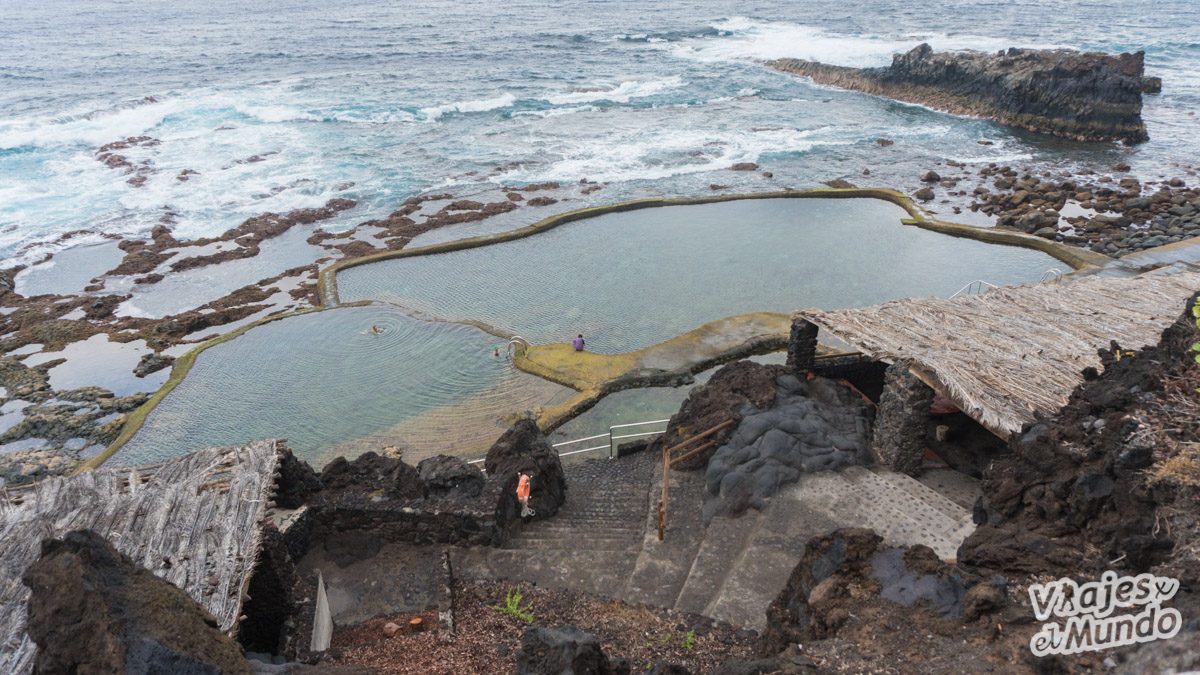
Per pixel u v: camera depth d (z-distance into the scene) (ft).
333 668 39.60
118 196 190.70
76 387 118.52
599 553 62.59
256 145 230.27
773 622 43.57
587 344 123.85
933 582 39.40
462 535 62.85
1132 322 78.64
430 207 184.75
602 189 194.59
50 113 258.37
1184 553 37.11
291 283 148.56
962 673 33.14
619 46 391.65
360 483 67.92
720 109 273.75
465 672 47.19
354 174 206.59
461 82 309.22
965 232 163.94
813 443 72.38
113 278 151.64
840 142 235.81
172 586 32.07
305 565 61.11
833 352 115.24
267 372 118.32
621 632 51.67
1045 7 526.57
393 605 55.98
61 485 55.67
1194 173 204.54
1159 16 481.46
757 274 147.02
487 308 136.46
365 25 453.17
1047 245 155.84
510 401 108.06
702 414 78.84
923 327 79.10
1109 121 234.99
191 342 130.00
